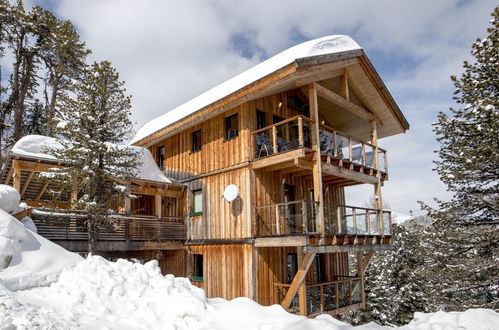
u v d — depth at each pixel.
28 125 27.69
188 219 14.94
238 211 12.41
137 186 14.30
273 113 13.50
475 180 13.52
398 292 22.91
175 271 15.26
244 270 11.84
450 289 14.33
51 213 11.03
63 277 6.78
